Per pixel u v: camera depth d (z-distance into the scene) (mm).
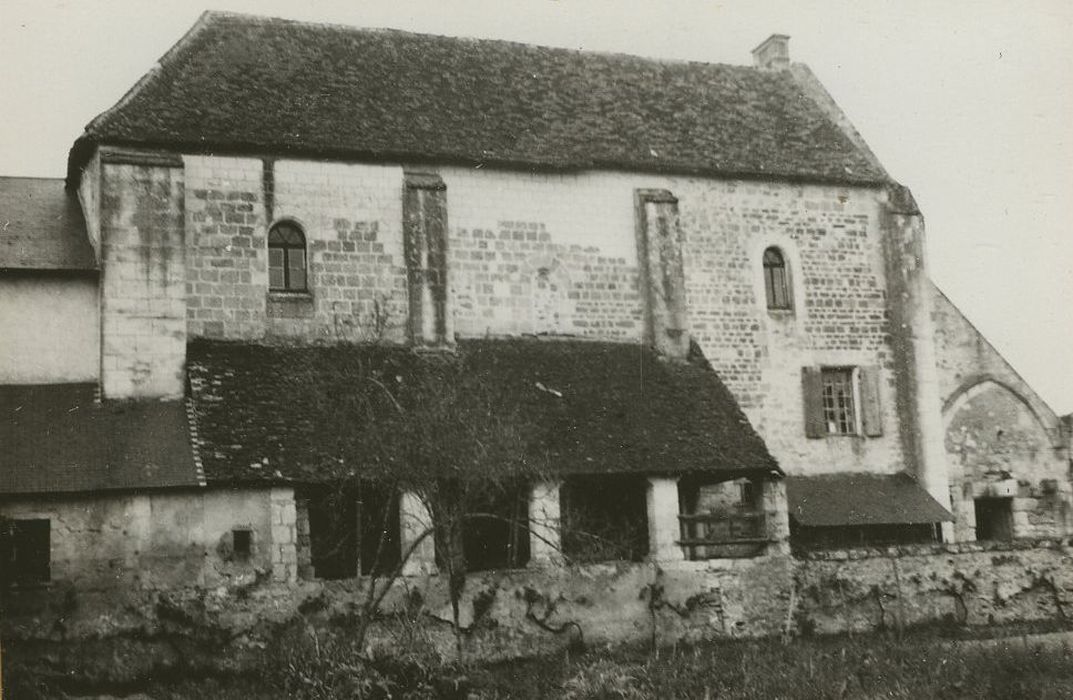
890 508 26984
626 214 27047
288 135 24141
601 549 23047
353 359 23250
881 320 29078
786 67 31719
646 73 29750
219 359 22500
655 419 23953
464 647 20359
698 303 27328
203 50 25281
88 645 18797
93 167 23266
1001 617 24469
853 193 29328
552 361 24953
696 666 18891
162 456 20078
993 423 29688
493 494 21516
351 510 22156
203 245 23359
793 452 27594
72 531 19188
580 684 17781
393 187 24984
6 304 21688
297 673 17828
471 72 27703
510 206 26062
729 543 22875
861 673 17938
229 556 19703
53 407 21016
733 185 28141
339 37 27141
